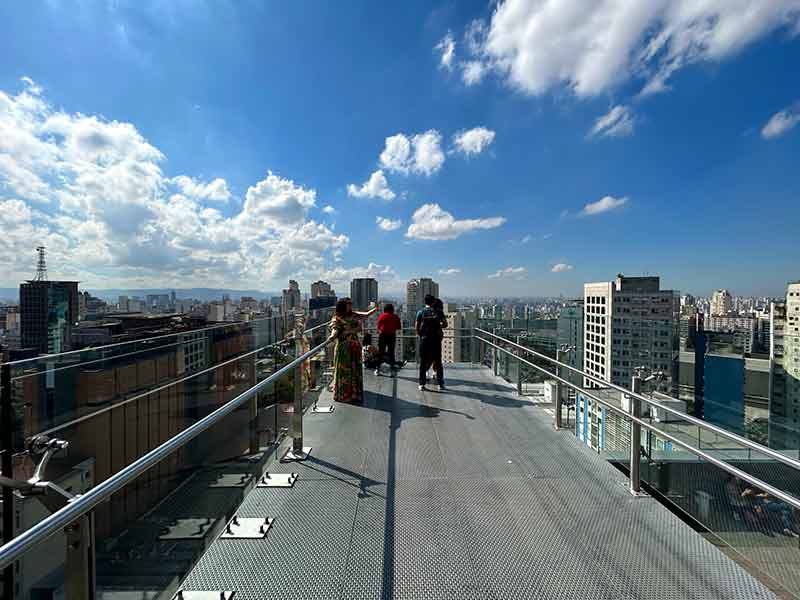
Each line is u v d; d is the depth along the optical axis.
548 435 4.20
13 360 2.60
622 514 2.65
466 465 3.44
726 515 2.74
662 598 1.87
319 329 6.99
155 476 3.09
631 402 3.05
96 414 3.03
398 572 2.06
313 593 1.90
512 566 2.11
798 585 2.01
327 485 3.05
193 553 2.35
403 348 9.05
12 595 1.63
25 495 2.36
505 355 7.21
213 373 4.59
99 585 2.26
